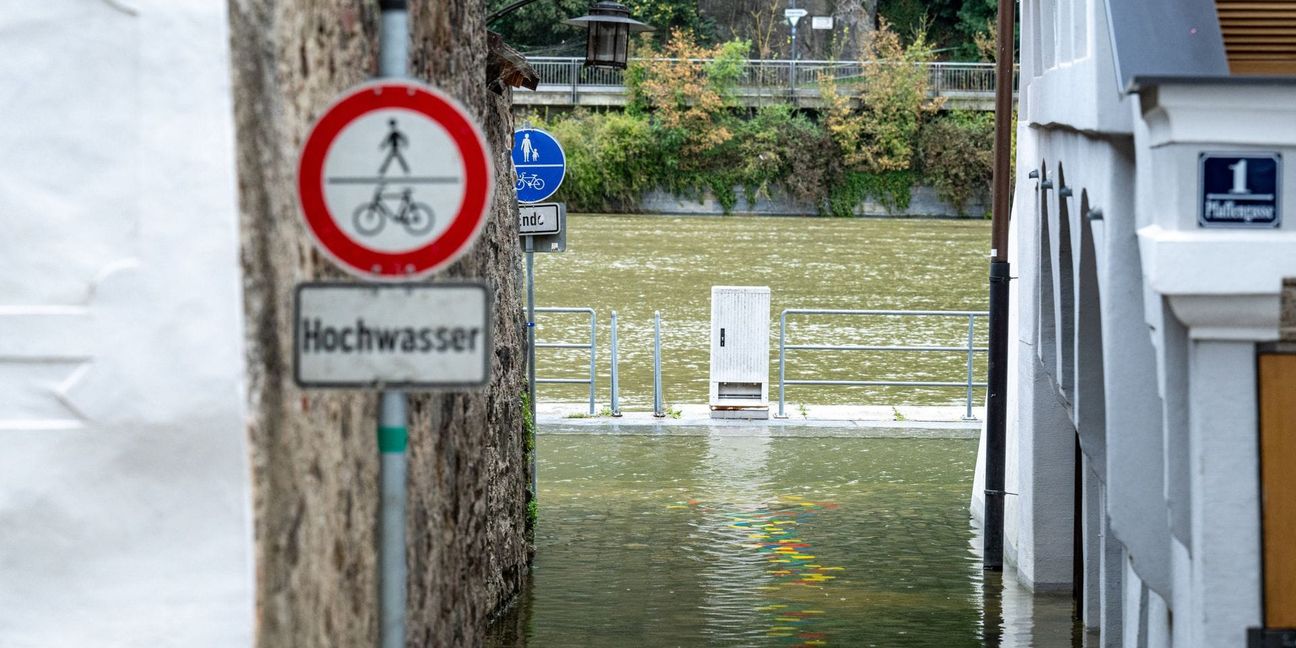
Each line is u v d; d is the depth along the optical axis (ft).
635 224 552.00
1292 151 59.82
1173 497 63.67
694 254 415.44
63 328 44.01
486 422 95.96
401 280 45.01
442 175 44.70
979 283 346.33
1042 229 108.99
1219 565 61.57
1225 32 72.79
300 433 48.03
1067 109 88.48
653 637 97.91
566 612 104.06
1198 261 59.67
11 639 44.68
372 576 57.11
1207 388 61.31
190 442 43.88
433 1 70.49
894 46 650.84
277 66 47.06
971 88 645.10
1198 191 60.18
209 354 43.65
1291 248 59.67
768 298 183.01
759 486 149.18
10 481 44.27
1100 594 99.19
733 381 183.21
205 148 43.55
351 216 44.75
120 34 43.62
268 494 45.11
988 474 118.52
